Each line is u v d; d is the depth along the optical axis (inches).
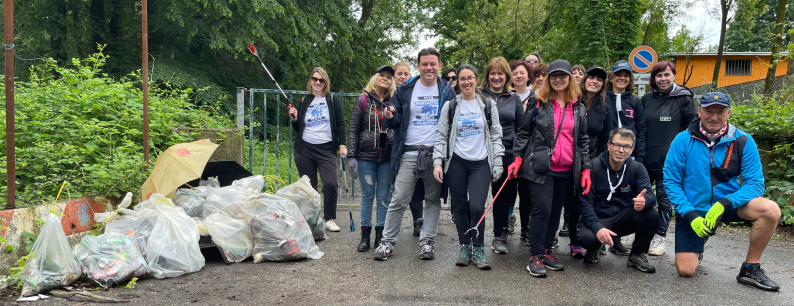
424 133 179.5
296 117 226.8
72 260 146.4
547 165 162.9
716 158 161.0
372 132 194.5
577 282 157.6
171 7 546.0
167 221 163.9
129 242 156.3
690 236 164.4
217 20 613.9
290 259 177.6
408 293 144.7
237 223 176.6
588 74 189.8
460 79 170.7
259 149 453.4
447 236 223.6
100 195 189.6
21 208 158.2
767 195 260.1
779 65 911.0
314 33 674.2
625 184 173.2
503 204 195.6
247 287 149.2
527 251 199.3
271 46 617.6
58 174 195.2
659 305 137.7
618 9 653.3
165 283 152.3
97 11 605.0
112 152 209.5
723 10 684.1
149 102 253.6
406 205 183.5
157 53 604.7
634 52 301.7
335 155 229.3
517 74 212.1
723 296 145.7
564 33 791.7
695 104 198.1
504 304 136.9
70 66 557.3
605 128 192.1
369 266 172.7
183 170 180.2
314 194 208.2
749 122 275.0
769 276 167.2
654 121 199.3
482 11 1026.7
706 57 983.0
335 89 848.9
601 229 165.6
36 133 205.0
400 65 228.2
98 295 140.1
